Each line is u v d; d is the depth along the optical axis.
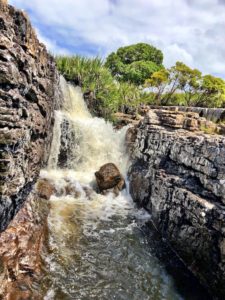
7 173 4.66
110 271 7.89
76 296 6.62
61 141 14.53
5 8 4.53
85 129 15.98
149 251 9.28
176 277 8.20
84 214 10.91
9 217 6.11
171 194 10.05
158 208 10.80
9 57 4.38
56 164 14.19
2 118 4.36
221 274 7.19
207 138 9.58
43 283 6.53
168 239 9.80
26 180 6.53
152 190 11.55
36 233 7.34
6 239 6.09
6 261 5.70
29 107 6.07
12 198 5.51
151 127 13.63
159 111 14.98
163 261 8.88
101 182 13.10
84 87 20.23
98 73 21.05
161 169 11.53
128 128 16.92
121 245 9.30
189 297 7.48
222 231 7.30
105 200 12.65
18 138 4.93
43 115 8.12
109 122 19.61
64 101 17.48
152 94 25.47
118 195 13.21
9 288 5.45
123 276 7.82
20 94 5.20
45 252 7.67
